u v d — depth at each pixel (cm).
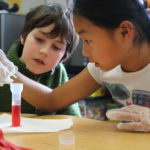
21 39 112
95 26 74
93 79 98
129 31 77
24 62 109
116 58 78
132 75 90
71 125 79
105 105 173
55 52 107
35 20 107
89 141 67
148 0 93
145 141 68
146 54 86
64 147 63
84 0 75
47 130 74
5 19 166
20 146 62
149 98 88
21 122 80
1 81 77
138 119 76
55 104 98
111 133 73
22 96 94
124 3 76
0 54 82
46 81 114
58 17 105
